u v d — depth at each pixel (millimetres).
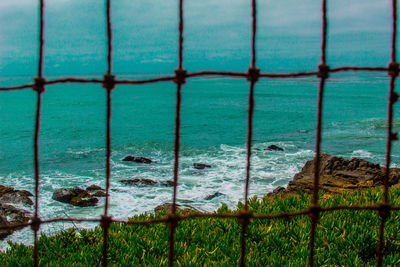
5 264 5695
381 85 110250
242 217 2652
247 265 5316
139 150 27031
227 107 59281
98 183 18609
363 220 6586
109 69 2545
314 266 5250
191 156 24625
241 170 20422
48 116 48344
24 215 13602
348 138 30672
